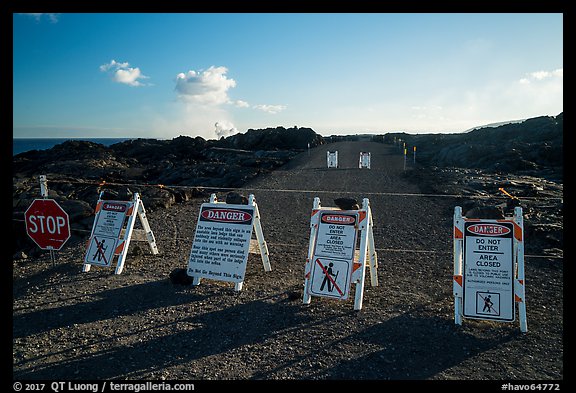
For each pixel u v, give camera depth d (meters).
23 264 9.60
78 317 6.44
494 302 6.05
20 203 14.32
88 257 8.73
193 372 4.91
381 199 16.38
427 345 5.50
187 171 27.39
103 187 17.52
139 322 6.23
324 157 36.69
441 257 9.44
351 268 6.78
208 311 6.59
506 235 6.24
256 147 56.56
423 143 48.78
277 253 9.98
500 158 26.75
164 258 9.44
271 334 5.82
